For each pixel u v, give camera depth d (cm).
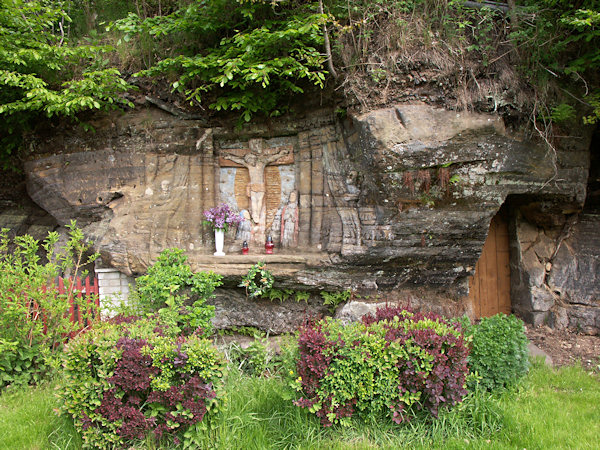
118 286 571
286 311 559
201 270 526
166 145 582
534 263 655
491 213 532
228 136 598
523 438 341
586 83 521
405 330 367
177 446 332
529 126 514
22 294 450
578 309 623
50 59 551
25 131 615
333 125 555
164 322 427
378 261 538
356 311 546
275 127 584
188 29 543
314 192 569
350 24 496
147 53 591
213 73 516
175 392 323
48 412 382
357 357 344
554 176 534
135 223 563
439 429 350
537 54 511
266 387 413
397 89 489
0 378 432
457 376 355
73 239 495
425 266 562
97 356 335
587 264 634
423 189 501
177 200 577
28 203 723
